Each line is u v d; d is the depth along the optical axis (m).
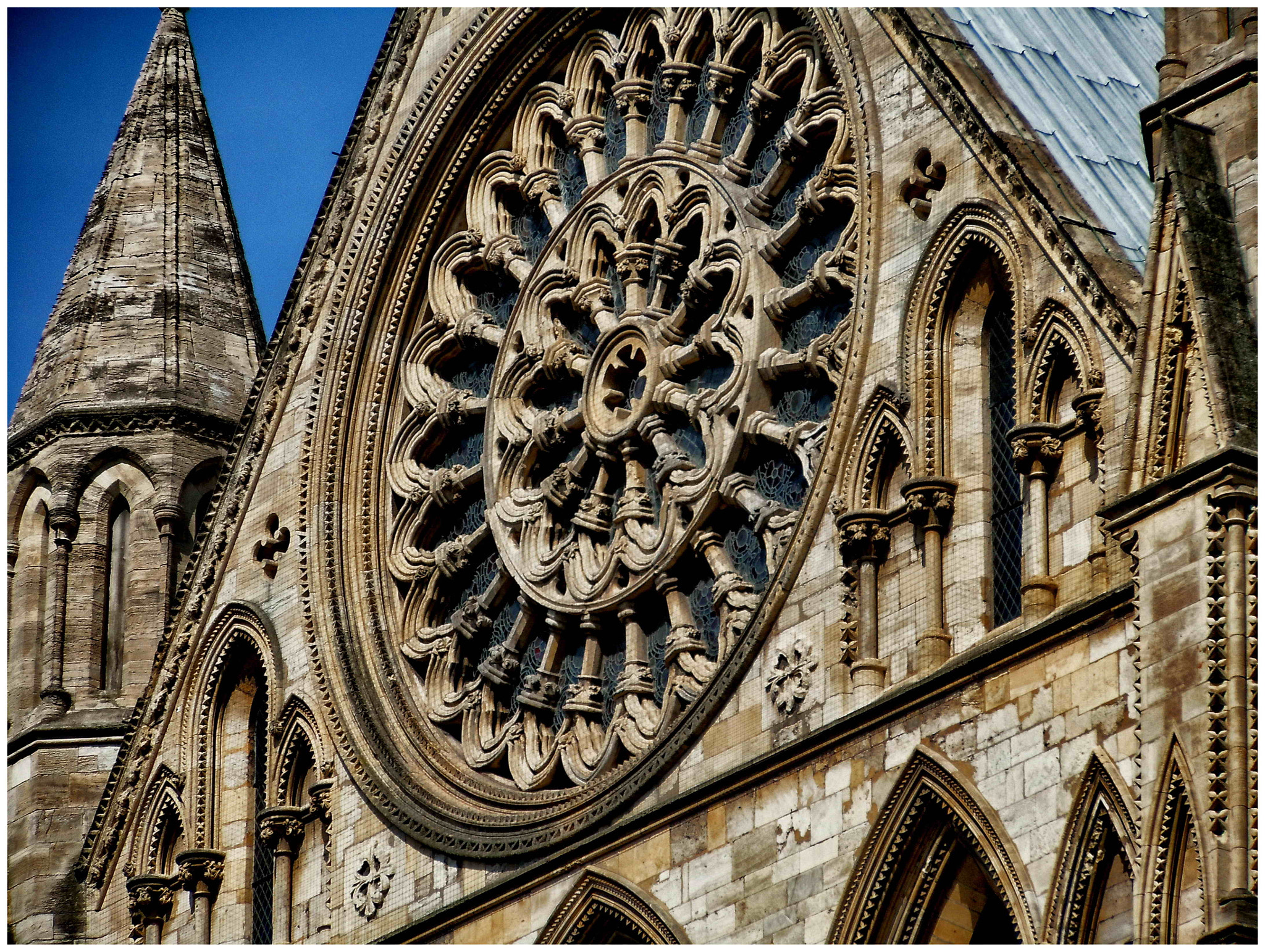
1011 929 88.31
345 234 113.88
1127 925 82.88
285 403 113.50
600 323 105.81
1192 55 87.19
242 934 108.81
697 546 98.94
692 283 102.44
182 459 119.44
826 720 91.62
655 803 95.44
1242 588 79.88
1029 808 85.31
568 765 100.12
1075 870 83.75
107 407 119.88
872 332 94.50
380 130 114.50
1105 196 92.44
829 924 89.00
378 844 103.88
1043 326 89.94
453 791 103.00
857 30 99.06
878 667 91.31
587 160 109.25
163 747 112.12
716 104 105.25
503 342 108.50
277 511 111.94
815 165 101.25
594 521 103.25
